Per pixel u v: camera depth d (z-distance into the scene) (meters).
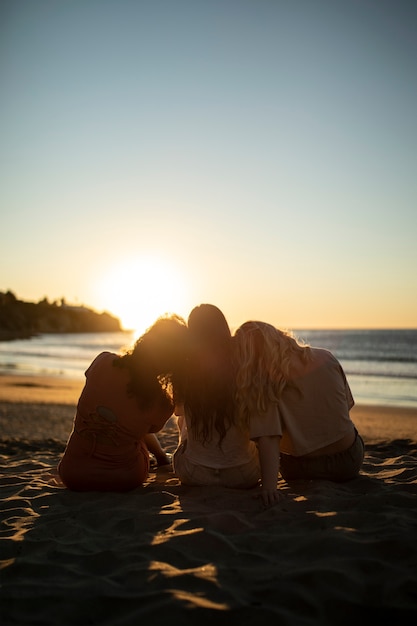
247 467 3.84
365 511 3.30
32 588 2.46
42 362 43.44
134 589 2.42
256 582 2.43
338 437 3.79
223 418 3.78
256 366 3.63
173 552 2.77
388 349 65.88
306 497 3.53
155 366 3.83
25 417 11.85
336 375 3.82
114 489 4.01
